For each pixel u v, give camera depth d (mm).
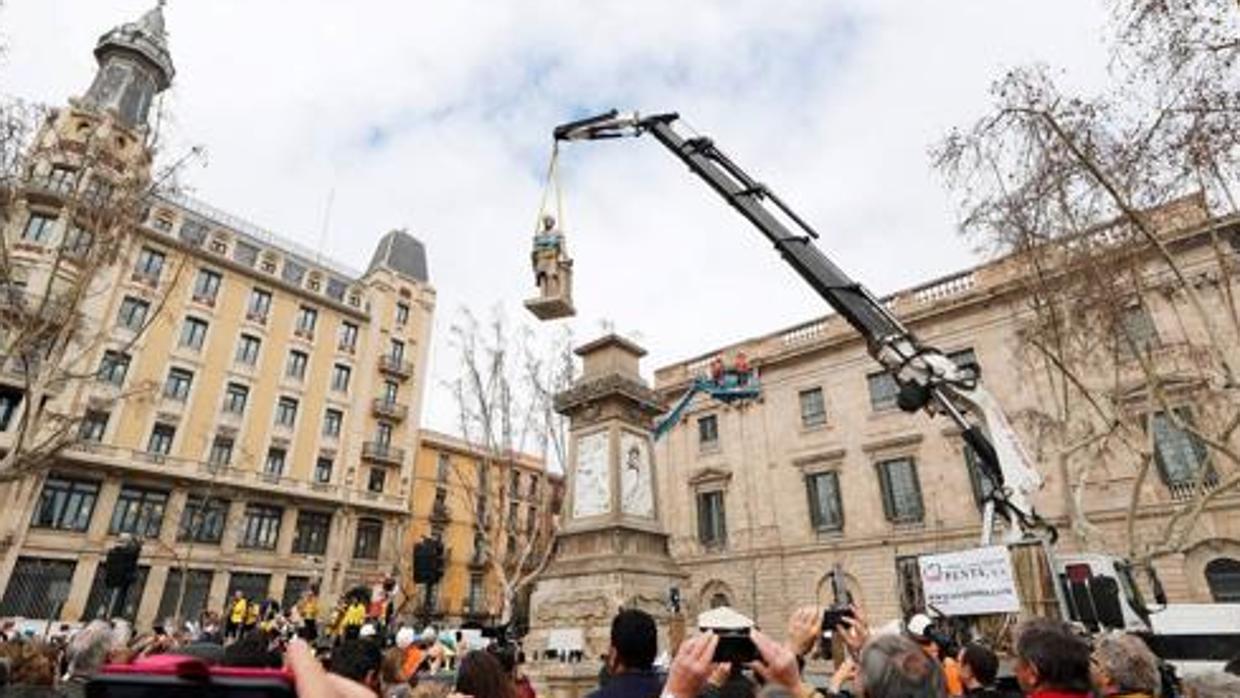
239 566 36312
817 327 30750
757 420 30984
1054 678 2928
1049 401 23031
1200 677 3227
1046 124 13383
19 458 14133
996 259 20062
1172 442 20906
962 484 24797
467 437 36219
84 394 32188
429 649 11695
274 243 45531
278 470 39688
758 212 9727
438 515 46531
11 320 16281
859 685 2338
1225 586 19281
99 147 16812
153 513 34469
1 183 15258
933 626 6434
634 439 12367
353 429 43719
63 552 30875
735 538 29703
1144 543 20109
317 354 43656
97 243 17547
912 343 8906
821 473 28516
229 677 1547
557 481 45844
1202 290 20406
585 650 10078
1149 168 12711
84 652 4984
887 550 25688
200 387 37625
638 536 11414
